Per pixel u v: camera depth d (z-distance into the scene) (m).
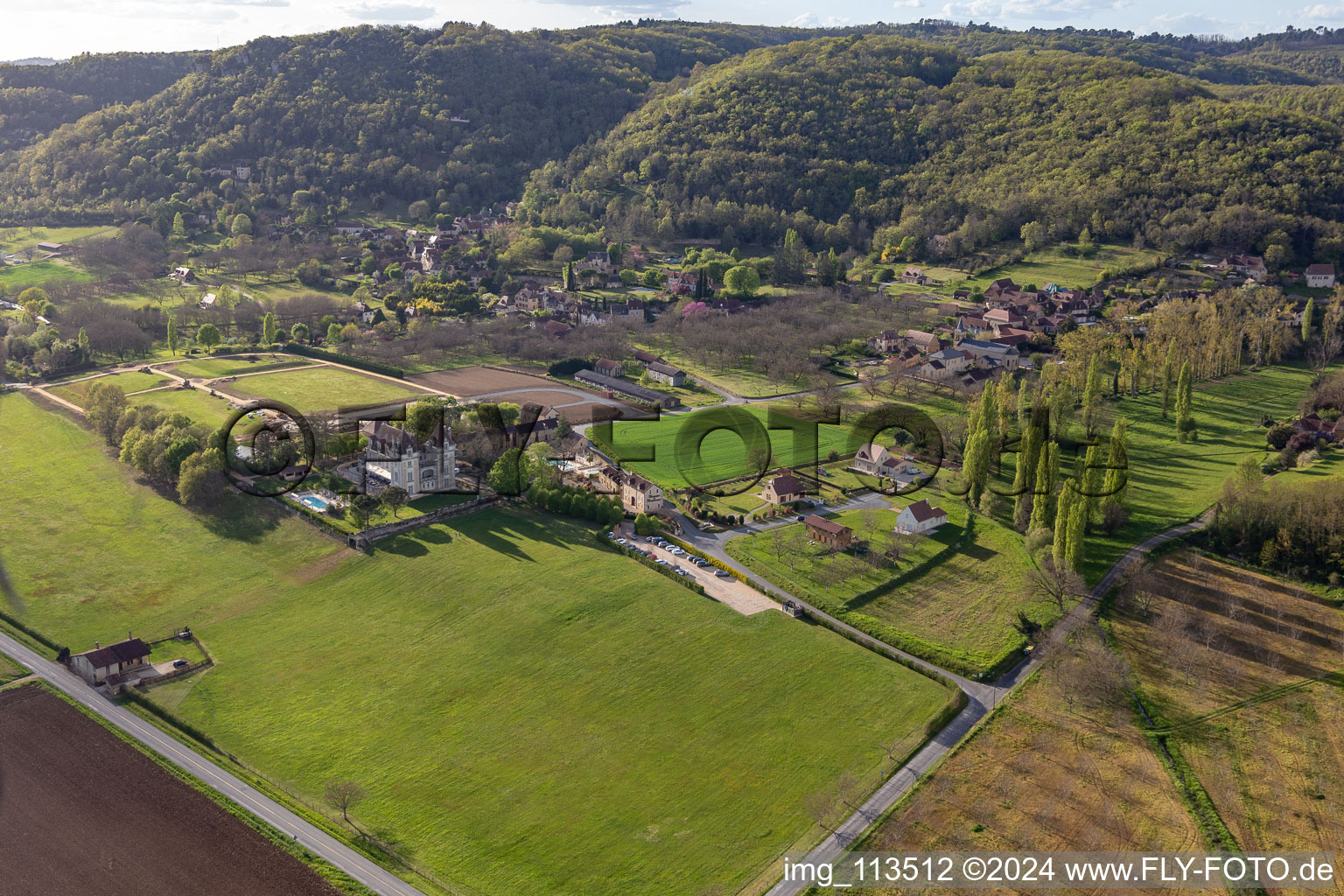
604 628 154.75
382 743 129.12
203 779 121.44
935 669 144.25
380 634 154.75
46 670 145.25
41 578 172.25
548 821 114.88
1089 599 161.25
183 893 102.25
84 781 119.94
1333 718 132.25
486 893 104.12
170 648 151.75
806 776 121.88
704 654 147.88
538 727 132.00
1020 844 109.69
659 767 123.88
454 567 172.88
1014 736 128.50
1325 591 163.12
